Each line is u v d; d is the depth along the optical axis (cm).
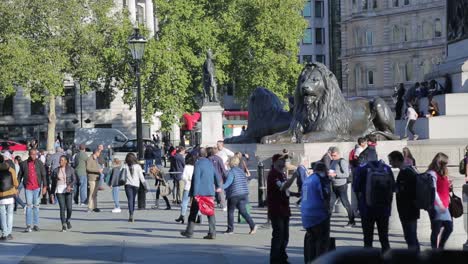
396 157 1630
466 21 4153
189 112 8388
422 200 1605
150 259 1820
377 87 12369
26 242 2206
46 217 2991
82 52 7944
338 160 2297
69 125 10744
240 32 8275
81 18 8006
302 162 2628
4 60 7462
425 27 11738
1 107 10831
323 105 3475
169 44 7900
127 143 7831
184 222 2658
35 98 7881
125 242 2155
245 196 2245
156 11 8269
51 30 7812
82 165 3559
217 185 2198
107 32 8138
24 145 8206
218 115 5078
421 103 4200
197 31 8069
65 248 2053
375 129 3609
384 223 1623
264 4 8344
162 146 8619
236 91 8569
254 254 1873
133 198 2733
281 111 4050
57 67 7700
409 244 1631
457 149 3453
